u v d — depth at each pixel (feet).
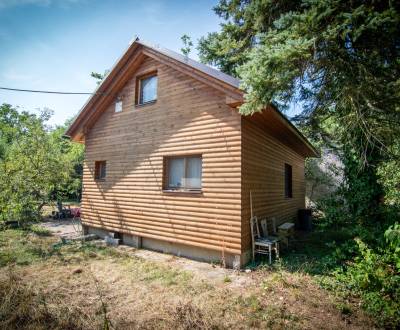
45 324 10.78
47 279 16.43
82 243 26.23
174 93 23.52
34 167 33.12
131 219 25.79
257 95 13.80
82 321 10.80
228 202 19.12
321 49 12.62
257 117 20.68
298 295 13.37
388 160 22.02
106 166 28.99
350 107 17.39
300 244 25.29
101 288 15.01
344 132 20.48
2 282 14.38
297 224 36.68
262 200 23.04
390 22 10.57
